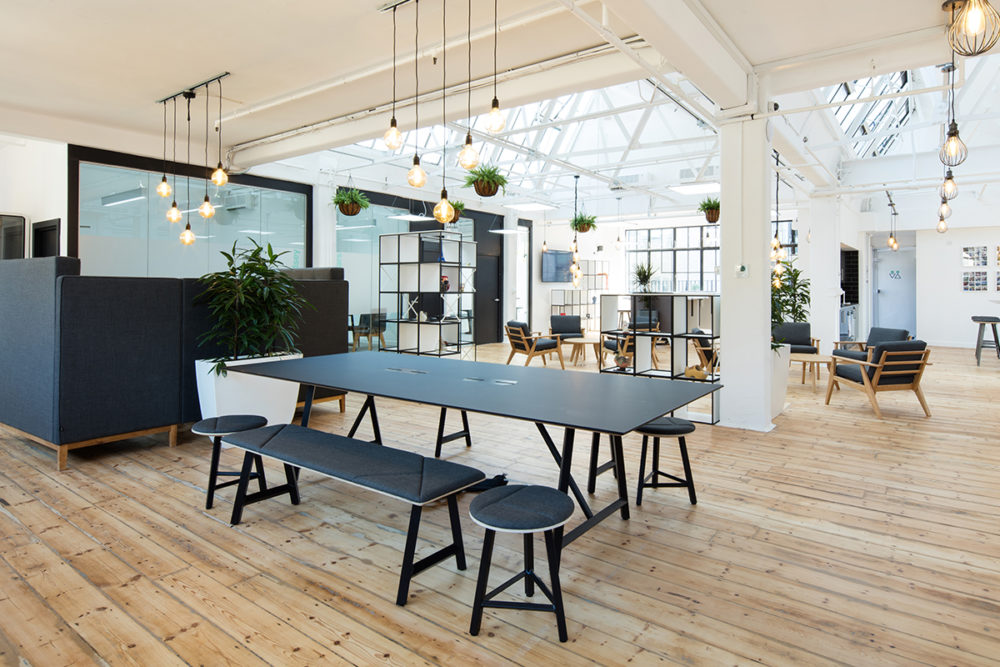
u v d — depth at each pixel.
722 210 5.32
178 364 4.67
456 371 3.73
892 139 11.40
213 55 4.89
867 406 6.34
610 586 2.50
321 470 2.55
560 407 2.62
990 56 8.05
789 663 1.98
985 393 7.07
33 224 7.44
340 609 2.30
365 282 9.98
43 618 2.22
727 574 2.61
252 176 8.33
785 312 9.04
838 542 2.93
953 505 3.42
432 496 2.25
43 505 3.37
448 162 10.42
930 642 2.10
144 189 7.39
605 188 13.33
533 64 5.07
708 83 4.43
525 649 2.05
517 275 13.31
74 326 4.08
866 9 3.94
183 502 3.43
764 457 4.39
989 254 12.16
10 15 4.16
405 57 4.90
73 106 6.24
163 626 2.17
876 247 13.90
